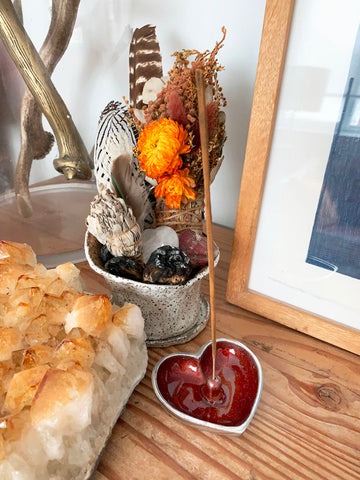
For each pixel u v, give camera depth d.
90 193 0.42
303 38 0.27
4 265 0.29
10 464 0.18
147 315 0.31
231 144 0.45
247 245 0.34
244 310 0.37
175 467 0.24
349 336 0.32
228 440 0.26
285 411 0.28
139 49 0.36
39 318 0.25
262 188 0.32
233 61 0.41
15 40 0.32
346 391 0.29
